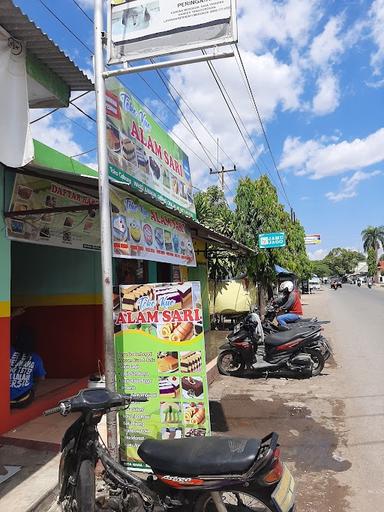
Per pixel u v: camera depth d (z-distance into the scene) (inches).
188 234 363.9
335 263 5516.7
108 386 170.6
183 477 125.3
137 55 181.8
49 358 310.8
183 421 177.6
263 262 665.0
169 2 179.0
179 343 179.3
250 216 654.5
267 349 350.0
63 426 216.4
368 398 282.4
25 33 197.2
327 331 614.9
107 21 185.5
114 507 126.5
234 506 132.1
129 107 301.7
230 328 627.8
